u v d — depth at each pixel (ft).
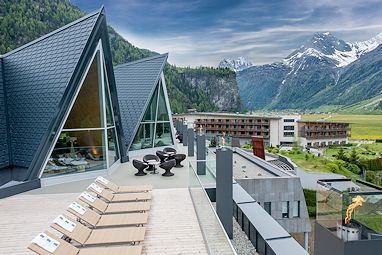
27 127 41.32
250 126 271.69
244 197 32.68
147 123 63.10
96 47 42.45
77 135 40.98
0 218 26.61
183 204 29.94
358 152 230.07
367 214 15.17
